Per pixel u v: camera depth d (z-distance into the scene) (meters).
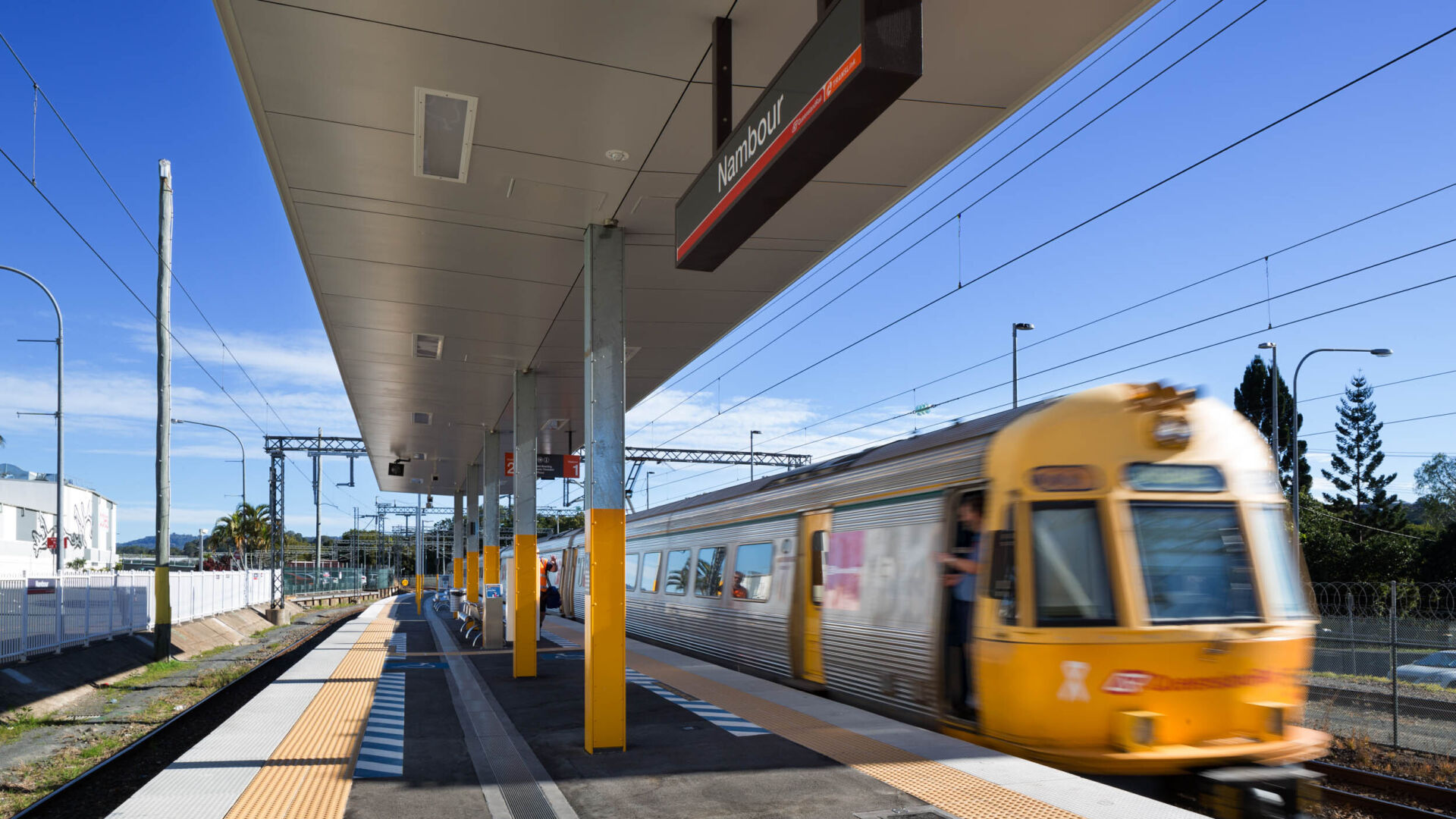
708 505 14.86
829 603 9.86
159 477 19.56
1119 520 6.57
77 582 18.22
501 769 6.66
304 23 5.59
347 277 10.53
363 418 21.02
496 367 15.27
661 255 9.67
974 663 6.97
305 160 7.50
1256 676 6.50
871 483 9.21
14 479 66.81
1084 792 5.44
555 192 8.07
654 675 11.08
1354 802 8.30
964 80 6.18
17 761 10.30
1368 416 70.50
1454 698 13.48
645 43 5.87
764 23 5.65
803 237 9.09
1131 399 6.82
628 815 5.43
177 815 5.39
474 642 18.28
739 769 6.35
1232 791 6.05
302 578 57.66
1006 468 6.94
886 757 6.46
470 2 5.41
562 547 29.38
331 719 8.70
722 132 5.60
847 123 4.05
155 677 17.81
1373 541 47.66
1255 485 6.99
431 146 7.25
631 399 18.33
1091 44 5.79
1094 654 6.31
